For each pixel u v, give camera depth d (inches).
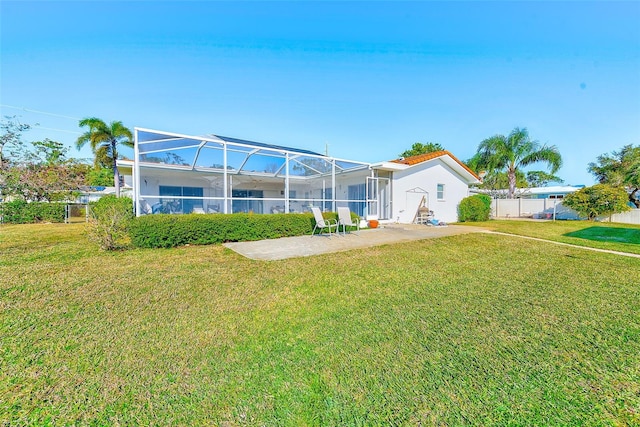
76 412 72.0
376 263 230.4
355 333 113.9
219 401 76.0
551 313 133.6
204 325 120.9
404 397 77.0
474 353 98.9
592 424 67.6
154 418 70.3
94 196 1107.9
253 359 95.5
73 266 211.2
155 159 436.8
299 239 349.7
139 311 134.5
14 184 623.8
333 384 82.5
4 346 102.1
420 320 126.1
